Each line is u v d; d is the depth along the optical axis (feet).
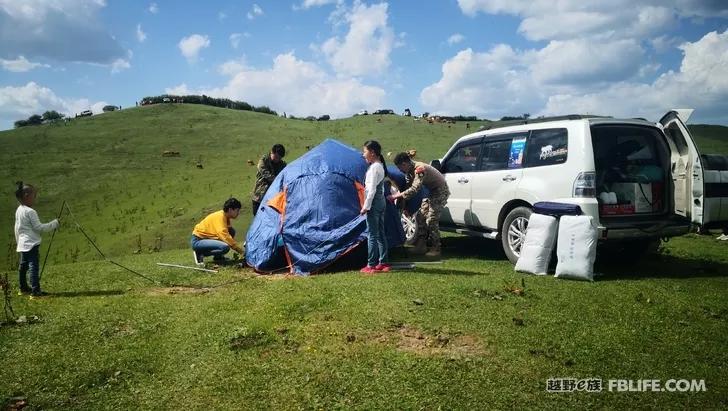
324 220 25.90
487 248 32.01
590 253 21.85
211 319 17.71
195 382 13.39
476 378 13.04
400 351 14.56
